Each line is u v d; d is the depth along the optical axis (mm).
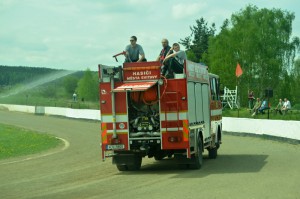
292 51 118000
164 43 23344
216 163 24859
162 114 21781
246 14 121500
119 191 17016
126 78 22297
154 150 23031
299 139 34062
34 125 62844
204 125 24703
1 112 94562
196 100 23312
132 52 23844
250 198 14516
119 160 22859
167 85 21750
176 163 23812
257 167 22422
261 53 115250
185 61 21641
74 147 36938
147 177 20578
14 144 40312
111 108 22359
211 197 14891
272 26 117125
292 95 117750
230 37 117562
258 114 59781
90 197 15977
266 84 114812
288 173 20016
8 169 25297
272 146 33188
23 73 172000
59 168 25094
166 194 15836
